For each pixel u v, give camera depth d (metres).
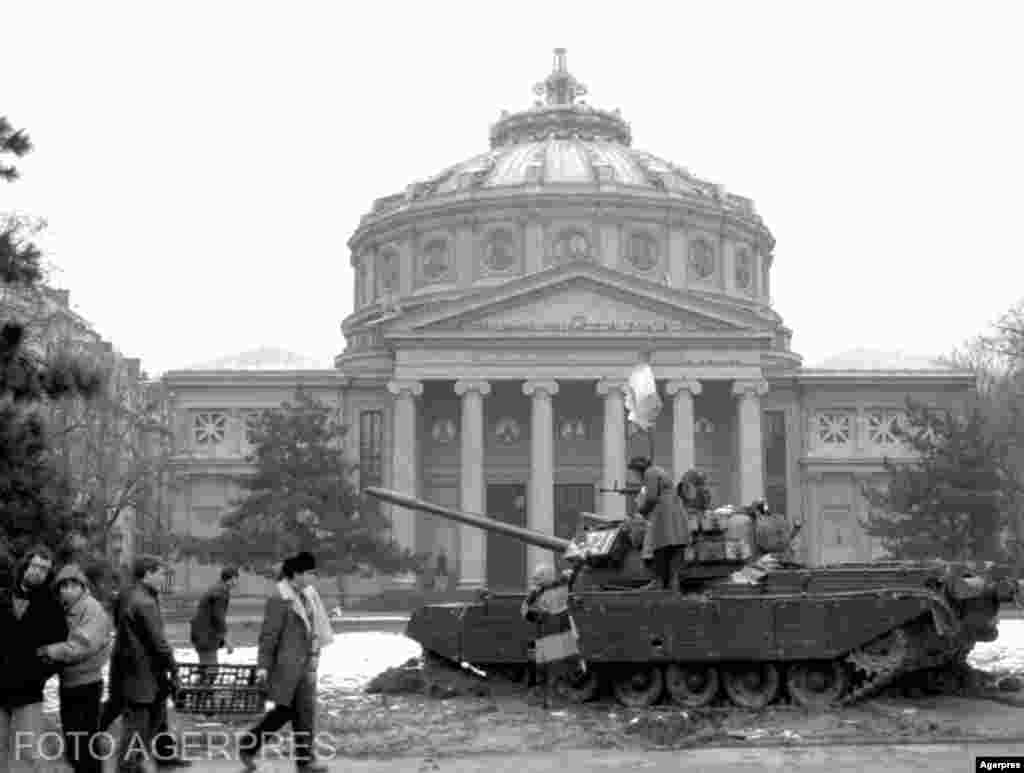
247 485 60.34
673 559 17.67
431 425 75.06
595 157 86.88
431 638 20.12
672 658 17.08
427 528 73.44
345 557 59.12
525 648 19.61
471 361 67.31
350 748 13.95
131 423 57.75
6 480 16.45
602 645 17.27
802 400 75.00
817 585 17.53
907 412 62.91
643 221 81.25
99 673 10.83
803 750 13.61
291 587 12.02
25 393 16.95
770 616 16.94
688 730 14.84
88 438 50.50
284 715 12.02
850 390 74.94
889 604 16.53
